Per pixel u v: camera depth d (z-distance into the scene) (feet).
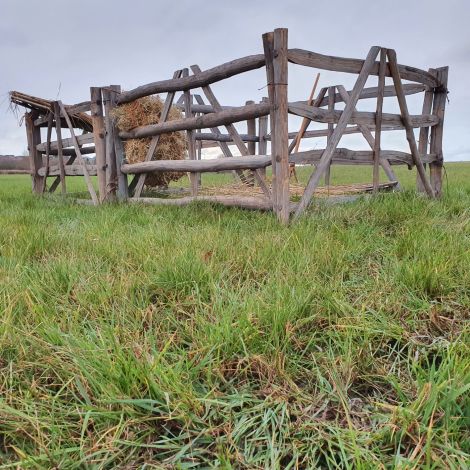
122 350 4.73
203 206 15.14
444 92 17.47
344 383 4.55
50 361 4.59
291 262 7.60
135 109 19.44
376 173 15.37
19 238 9.70
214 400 3.98
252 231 10.65
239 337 4.96
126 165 19.83
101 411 3.91
